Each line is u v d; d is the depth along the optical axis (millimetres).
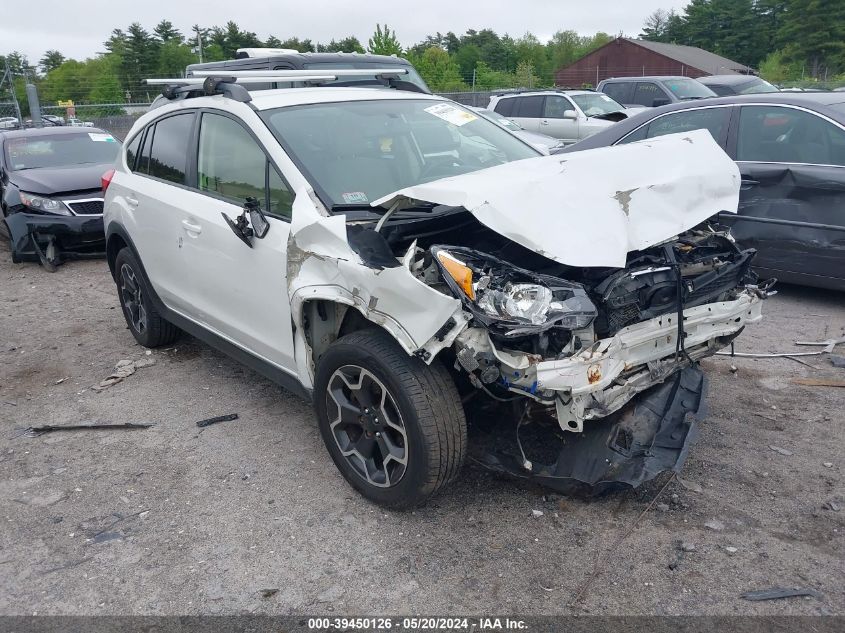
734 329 3666
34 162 10117
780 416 4203
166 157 4926
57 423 4605
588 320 2840
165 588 3027
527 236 2871
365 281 3072
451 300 2812
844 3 60562
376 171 3908
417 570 3057
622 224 3072
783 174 5918
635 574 2963
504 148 4582
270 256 3729
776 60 61844
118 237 5660
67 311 7164
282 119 4047
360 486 3496
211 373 5301
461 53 71812
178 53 63156
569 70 60219
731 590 2848
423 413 3051
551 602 2838
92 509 3623
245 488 3736
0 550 3326
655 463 3215
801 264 5957
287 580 3035
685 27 87250
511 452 3387
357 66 9633
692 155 3748
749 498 3420
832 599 2777
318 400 3582
